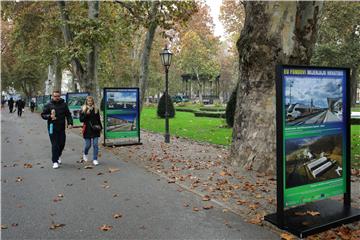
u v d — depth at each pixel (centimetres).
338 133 554
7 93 8456
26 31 3059
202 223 540
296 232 485
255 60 845
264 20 809
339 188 564
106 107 1382
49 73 4828
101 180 821
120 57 4419
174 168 937
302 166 520
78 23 1852
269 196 669
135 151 1252
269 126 844
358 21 3256
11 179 839
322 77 530
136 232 510
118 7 2283
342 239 477
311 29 806
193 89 8050
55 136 973
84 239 489
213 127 2055
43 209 614
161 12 1859
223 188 727
